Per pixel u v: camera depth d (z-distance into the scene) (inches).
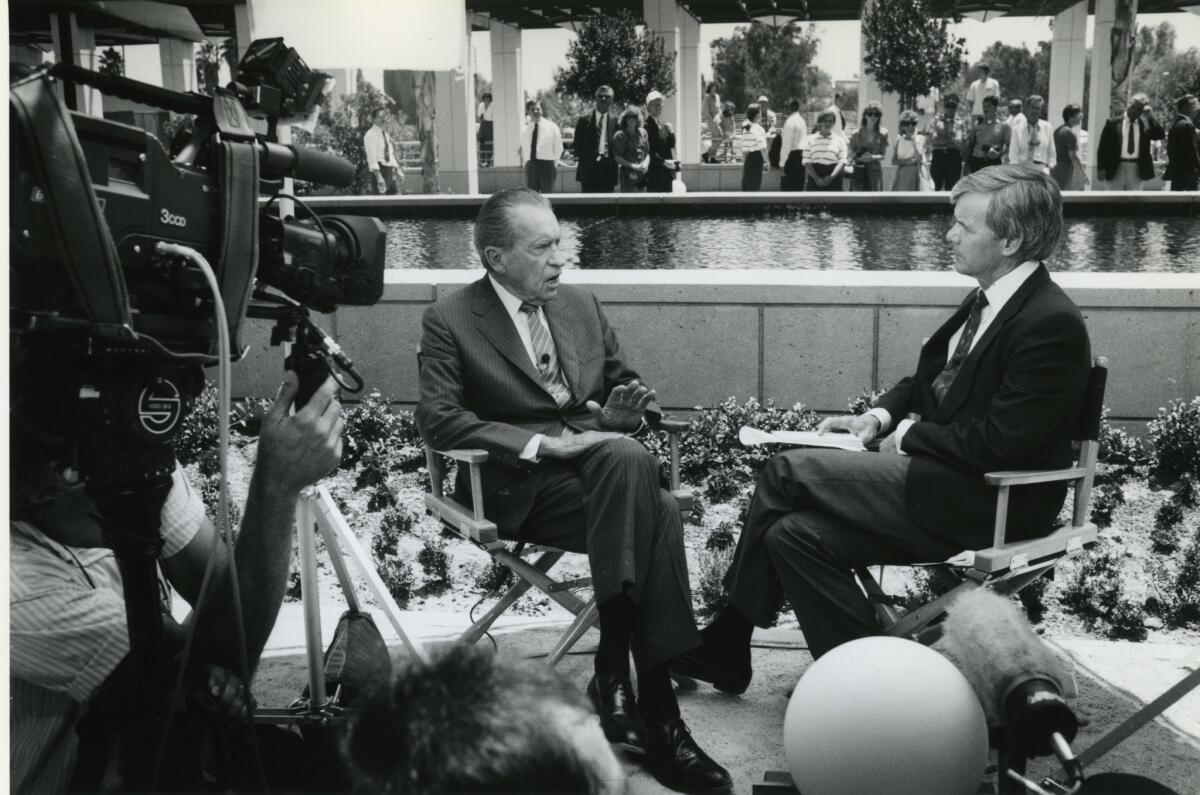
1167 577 156.9
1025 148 542.0
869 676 56.2
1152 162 521.3
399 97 761.6
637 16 831.7
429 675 32.9
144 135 58.7
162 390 60.4
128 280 59.2
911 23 669.3
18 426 59.5
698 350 211.2
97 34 198.8
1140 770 102.0
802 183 613.0
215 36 582.2
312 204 572.1
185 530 77.3
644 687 105.1
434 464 127.3
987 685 53.6
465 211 569.0
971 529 109.1
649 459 111.0
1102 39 617.6
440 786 30.9
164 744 60.9
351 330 219.1
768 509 112.9
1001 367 111.8
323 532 104.4
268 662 130.2
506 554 116.3
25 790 64.6
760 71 852.6
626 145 556.7
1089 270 347.6
